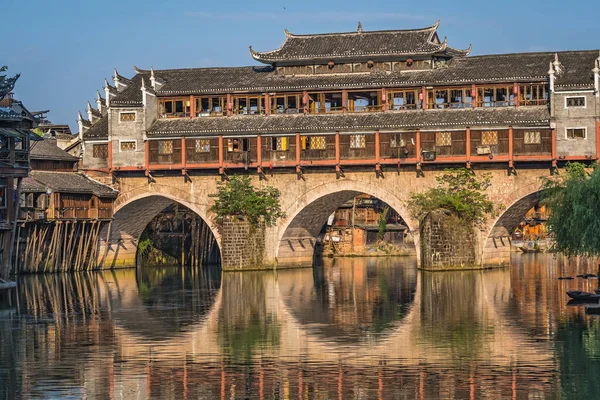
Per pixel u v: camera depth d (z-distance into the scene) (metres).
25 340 64.88
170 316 74.81
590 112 97.94
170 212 126.12
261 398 50.47
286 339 64.38
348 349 60.81
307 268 114.88
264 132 106.06
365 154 104.12
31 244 105.69
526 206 104.19
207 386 52.59
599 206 81.62
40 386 52.72
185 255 126.62
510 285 92.00
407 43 106.12
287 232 108.75
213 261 128.75
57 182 106.25
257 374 54.88
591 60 102.19
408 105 104.81
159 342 63.78
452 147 102.00
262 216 108.19
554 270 110.50
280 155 106.06
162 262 124.94
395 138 103.50
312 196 106.44
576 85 98.12
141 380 53.84
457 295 84.81
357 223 152.88
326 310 77.25
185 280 102.06
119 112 110.06
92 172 111.94
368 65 107.25
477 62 105.69
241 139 107.25
